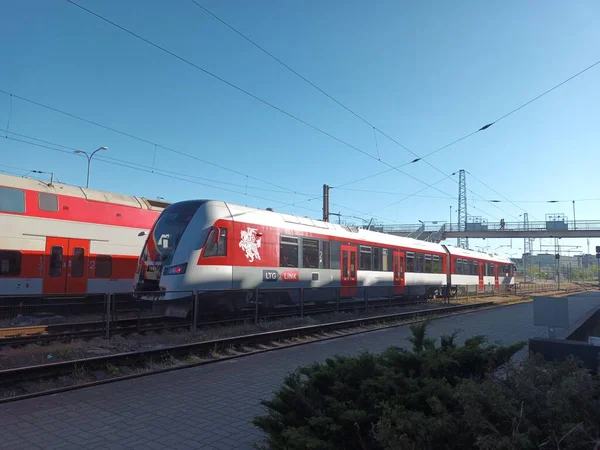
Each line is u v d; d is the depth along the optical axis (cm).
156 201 2017
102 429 541
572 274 11350
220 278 1423
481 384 382
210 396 685
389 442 310
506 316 2050
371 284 2180
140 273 1451
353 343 1216
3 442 500
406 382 390
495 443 294
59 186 1662
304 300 1652
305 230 1797
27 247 1514
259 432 531
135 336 1154
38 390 709
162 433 529
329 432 359
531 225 5512
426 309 2136
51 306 1141
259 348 1104
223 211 1477
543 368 397
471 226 5722
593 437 307
